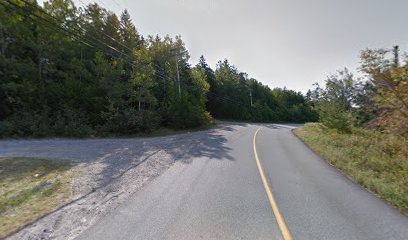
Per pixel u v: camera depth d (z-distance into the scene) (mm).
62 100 21672
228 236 4129
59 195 6230
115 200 5812
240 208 5316
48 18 21734
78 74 26094
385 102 8898
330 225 4547
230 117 59281
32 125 18312
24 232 4262
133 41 38781
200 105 34469
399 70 8047
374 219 4812
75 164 9727
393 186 6352
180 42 40750
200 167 9250
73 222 4645
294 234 4203
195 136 20797
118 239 4004
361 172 7973
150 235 4137
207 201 5719
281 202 5691
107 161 10344
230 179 7625
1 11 22359
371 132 15992
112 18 36625
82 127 19953
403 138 9883
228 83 62250
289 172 8609
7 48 25031
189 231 4281
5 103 20891
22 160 10258
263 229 4379
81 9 30766
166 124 28016
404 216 4969
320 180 7617
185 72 42750
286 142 17344
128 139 19109
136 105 28656
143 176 8008
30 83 22047
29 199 5949
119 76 24875
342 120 18172
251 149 13859
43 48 24516
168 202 5652
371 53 8891
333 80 20031
